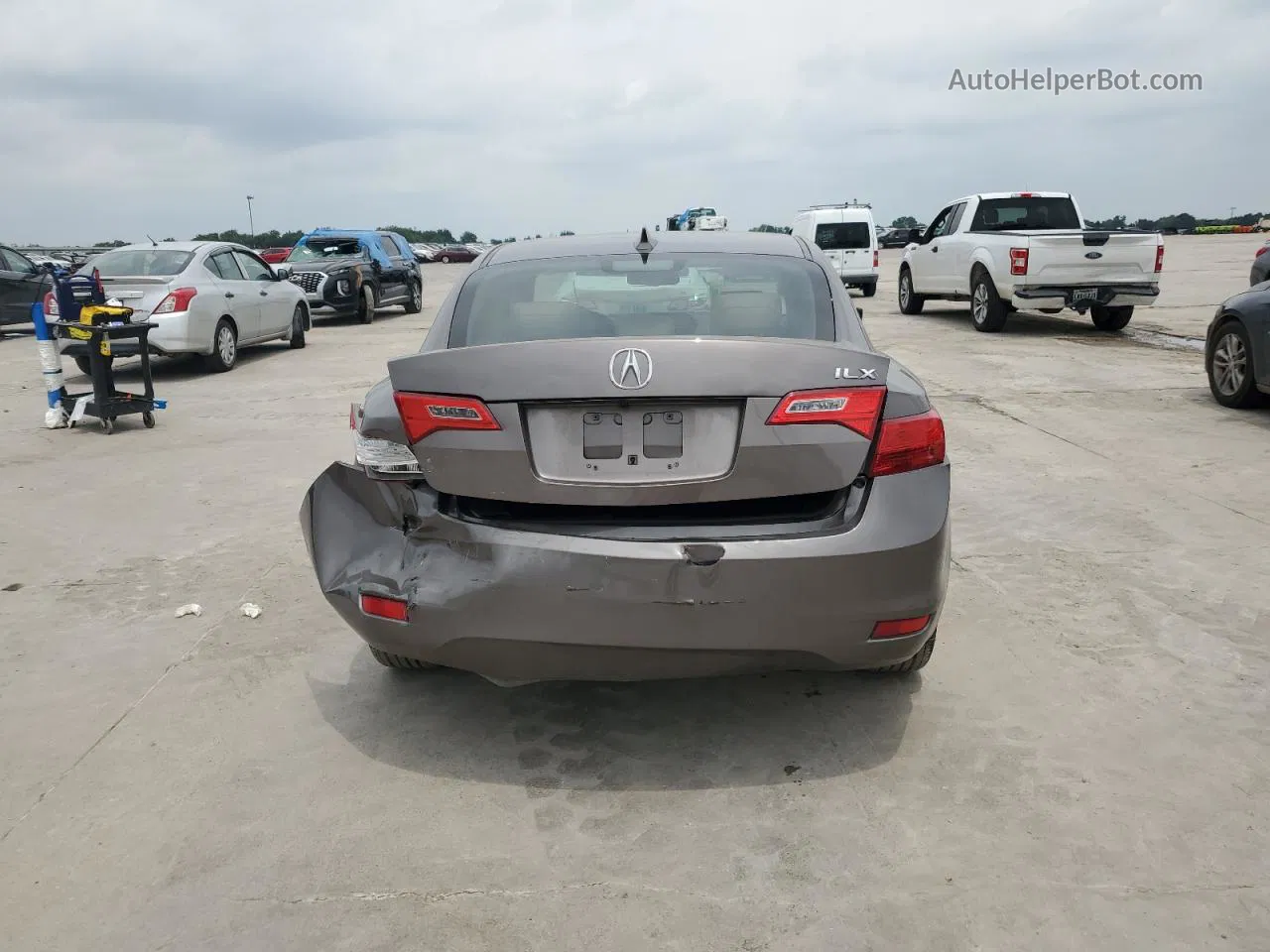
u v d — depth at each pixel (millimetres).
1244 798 2730
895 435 2748
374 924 2299
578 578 2631
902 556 2686
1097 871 2436
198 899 2402
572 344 2684
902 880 2420
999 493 5785
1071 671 3516
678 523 2691
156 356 13695
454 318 3400
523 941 2238
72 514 5809
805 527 2693
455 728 3227
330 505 3020
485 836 2637
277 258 42500
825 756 3006
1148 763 2920
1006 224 15273
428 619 2750
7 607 4352
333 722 3279
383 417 2859
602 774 2936
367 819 2721
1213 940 2193
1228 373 8164
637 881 2441
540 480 2684
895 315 17547
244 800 2824
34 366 13219
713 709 3314
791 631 2652
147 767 3012
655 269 3574
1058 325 15180
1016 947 2186
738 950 2197
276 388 10672
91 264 11773
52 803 2822
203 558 4965
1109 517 5297
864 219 23953
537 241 4012
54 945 2254
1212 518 5242
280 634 4004
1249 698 3299
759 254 3697
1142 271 13250
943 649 3721
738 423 2656
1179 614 3998
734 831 2637
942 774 2881
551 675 2771
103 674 3654
